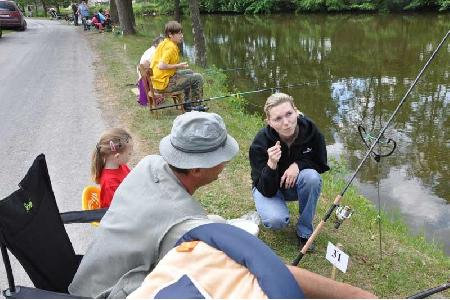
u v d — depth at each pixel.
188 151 1.98
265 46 24.25
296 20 38.81
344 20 36.66
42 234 2.31
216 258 1.47
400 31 28.47
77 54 15.34
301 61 19.23
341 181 6.59
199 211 1.93
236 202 4.77
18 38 21.12
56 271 2.37
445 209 6.60
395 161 8.41
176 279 1.46
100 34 22.03
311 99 12.98
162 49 7.50
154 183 1.97
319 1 41.97
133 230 1.90
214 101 9.74
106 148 3.37
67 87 10.30
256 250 1.45
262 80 15.50
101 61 13.59
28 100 9.30
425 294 2.52
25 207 2.22
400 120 10.93
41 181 2.43
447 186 7.40
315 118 11.27
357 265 3.83
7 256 2.08
